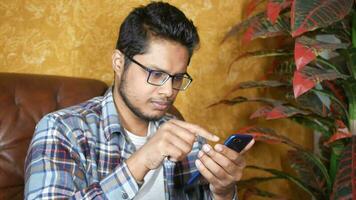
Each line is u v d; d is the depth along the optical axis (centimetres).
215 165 83
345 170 111
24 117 122
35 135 91
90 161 92
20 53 145
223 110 172
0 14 142
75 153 89
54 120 91
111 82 156
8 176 117
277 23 135
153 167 76
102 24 154
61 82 133
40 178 82
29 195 81
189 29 89
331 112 136
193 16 165
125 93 93
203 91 169
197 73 167
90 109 100
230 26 170
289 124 182
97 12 153
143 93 90
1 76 125
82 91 134
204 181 98
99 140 96
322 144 162
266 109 140
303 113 129
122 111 101
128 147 99
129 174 77
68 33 150
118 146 97
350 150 116
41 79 131
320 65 134
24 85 126
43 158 85
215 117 171
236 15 171
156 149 74
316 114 134
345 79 119
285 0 123
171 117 115
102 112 100
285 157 183
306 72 111
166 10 90
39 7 146
